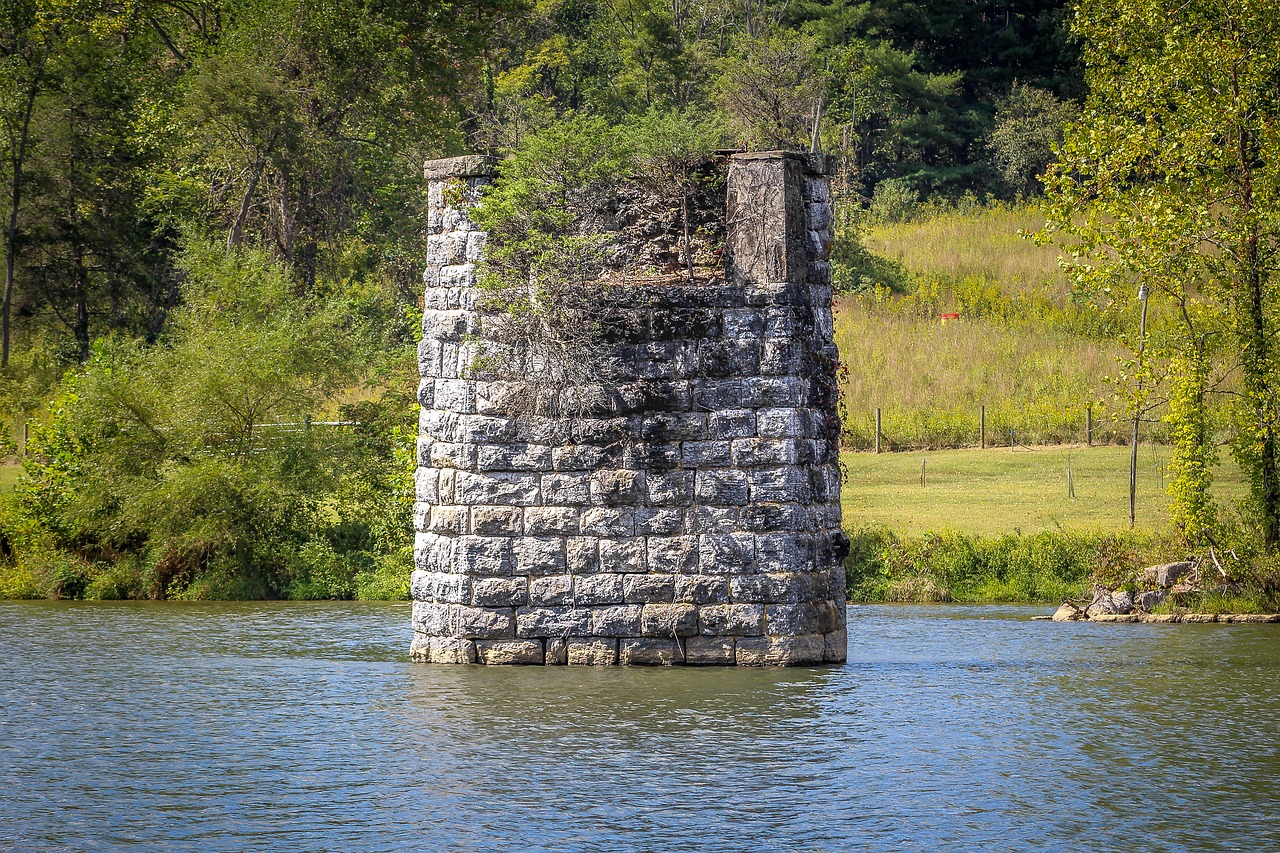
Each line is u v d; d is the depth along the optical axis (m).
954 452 193.88
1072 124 129.75
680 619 81.31
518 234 82.75
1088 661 91.44
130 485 135.75
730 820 57.25
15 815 58.00
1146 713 75.56
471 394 83.25
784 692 77.06
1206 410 124.25
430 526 85.31
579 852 53.53
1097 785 62.03
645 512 81.44
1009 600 126.69
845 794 60.62
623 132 84.19
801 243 81.56
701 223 84.44
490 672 81.56
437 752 66.56
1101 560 122.69
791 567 80.69
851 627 108.44
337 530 143.38
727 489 80.88
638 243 86.00
